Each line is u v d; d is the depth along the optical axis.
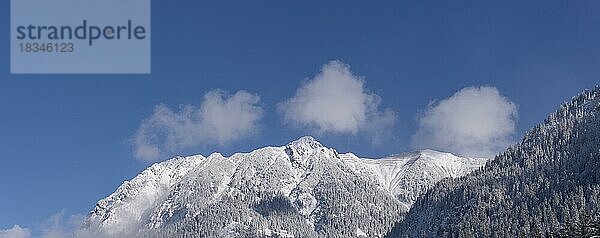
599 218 178.88
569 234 182.50
